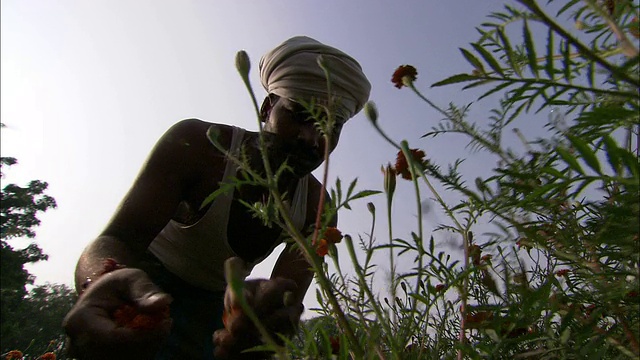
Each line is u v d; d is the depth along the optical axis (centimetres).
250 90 91
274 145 194
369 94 210
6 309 2422
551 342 78
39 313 2575
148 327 93
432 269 96
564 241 81
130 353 94
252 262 228
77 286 146
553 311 79
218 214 200
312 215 231
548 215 82
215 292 224
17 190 2936
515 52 69
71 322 96
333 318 94
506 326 88
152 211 188
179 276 217
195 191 204
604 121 61
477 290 104
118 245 164
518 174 74
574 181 60
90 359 97
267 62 204
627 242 65
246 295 90
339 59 193
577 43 58
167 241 220
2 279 2522
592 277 77
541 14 59
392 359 84
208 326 220
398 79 110
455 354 97
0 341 2205
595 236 71
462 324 96
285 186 203
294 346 79
